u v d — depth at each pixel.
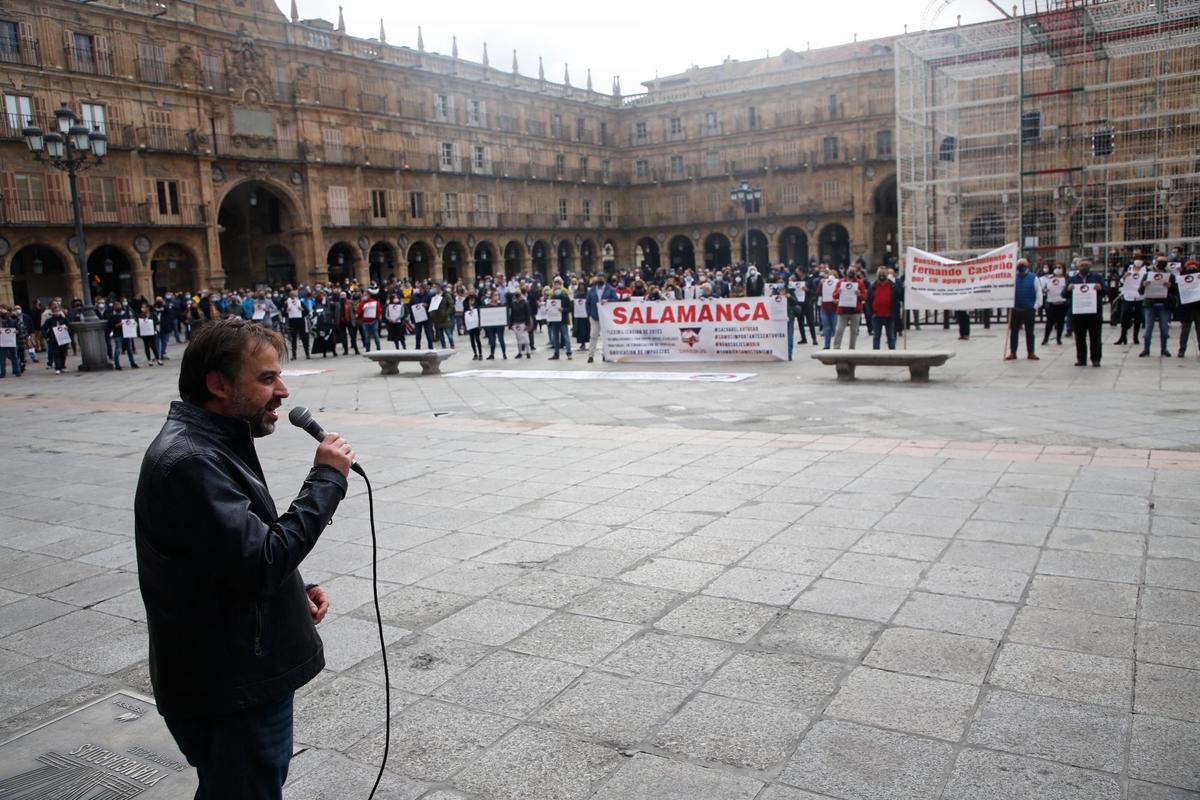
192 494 2.06
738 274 36.41
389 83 50.59
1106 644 4.07
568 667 4.11
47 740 3.75
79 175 36.72
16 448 11.30
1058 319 18.72
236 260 47.00
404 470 8.66
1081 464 7.55
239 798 2.18
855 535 5.82
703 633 4.41
